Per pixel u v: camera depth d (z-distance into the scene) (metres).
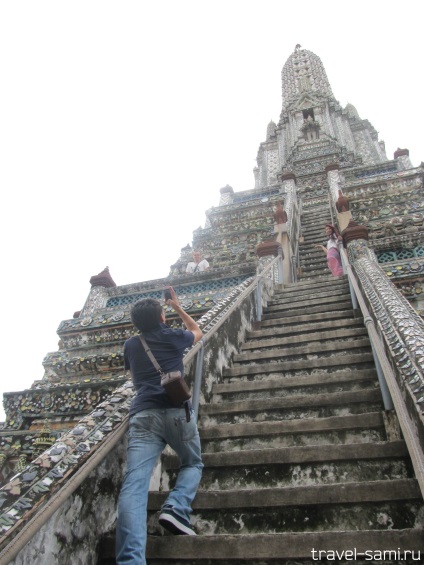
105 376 8.84
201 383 5.04
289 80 40.56
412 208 14.46
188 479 2.89
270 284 9.45
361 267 7.22
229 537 2.83
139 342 3.20
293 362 5.63
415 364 3.18
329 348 5.94
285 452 3.71
